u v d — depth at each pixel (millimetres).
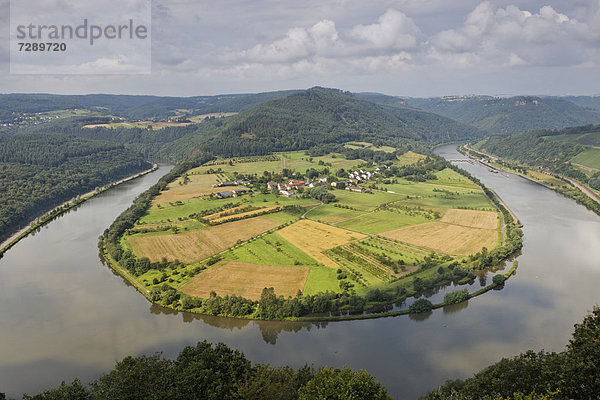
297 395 85812
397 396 107500
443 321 144500
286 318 145000
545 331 137625
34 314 151250
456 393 87188
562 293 164750
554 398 70000
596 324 83438
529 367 83938
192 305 153250
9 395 108625
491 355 124938
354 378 78062
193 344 132000
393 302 156625
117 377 83812
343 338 134875
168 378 84188
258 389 82438
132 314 151625
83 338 135375
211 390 81938
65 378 115625
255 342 133250
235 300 152000
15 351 127812
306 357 124938
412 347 129500
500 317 146750
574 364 74750
